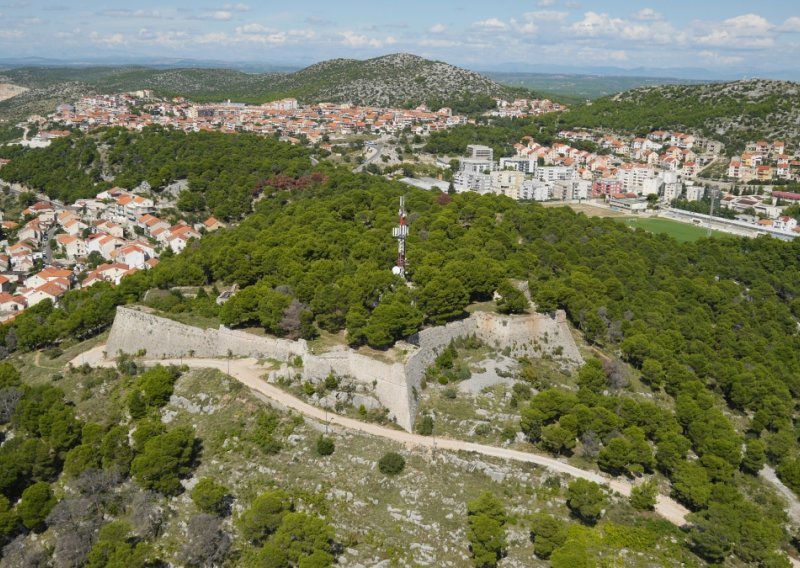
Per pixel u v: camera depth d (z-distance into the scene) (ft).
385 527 321.73
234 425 376.89
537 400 395.14
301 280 494.59
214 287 576.61
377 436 373.40
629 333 537.65
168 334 481.46
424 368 428.15
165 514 337.31
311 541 297.53
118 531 318.86
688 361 528.63
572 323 552.00
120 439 369.71
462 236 634.84
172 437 351.67
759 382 512.63
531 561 305.32
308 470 349.41
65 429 383.24
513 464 361.71
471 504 317.42
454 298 468.75
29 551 338.34
